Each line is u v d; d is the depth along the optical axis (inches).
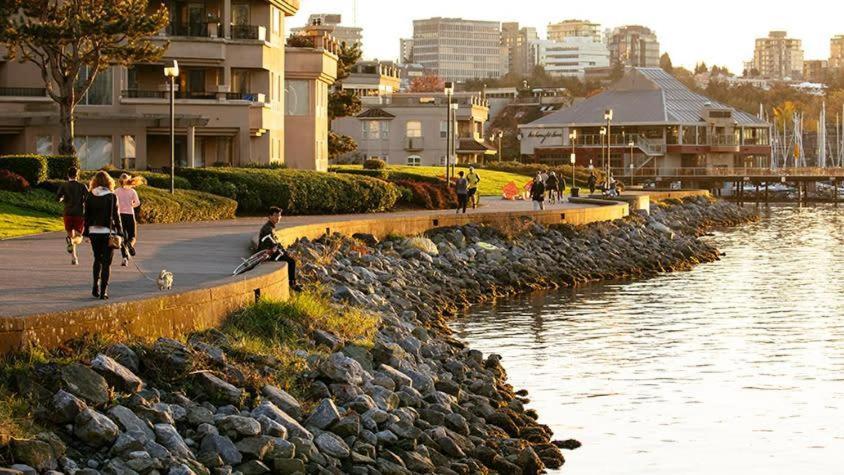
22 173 2063.2
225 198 2273.6
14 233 1729.8
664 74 7573.8
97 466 669.9
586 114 7288.4
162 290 964.0
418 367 1108.5
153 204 2016.5
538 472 922.1
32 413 687.7
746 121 7490.2
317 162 3663.9
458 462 856.9
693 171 6673.2
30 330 748.0
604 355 1469.0
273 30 3309.5
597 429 1088.8
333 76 3750.0
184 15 3166.8
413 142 6289.4
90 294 1000.2
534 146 7416.3
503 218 2586.1
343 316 1208.8
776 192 7317.9
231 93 3125.0
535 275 2255.2
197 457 714.2
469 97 6845.5
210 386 802.8
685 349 1524.4
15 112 2819.9
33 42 2448.3
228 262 1347.2
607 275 2491.4
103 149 2844.5
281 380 888.9
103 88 2960.1
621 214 3284.9
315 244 1771.7
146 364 799.7
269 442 745.0
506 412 1048.2
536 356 1450.5
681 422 1124.5
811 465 987.9
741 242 3595.0
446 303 1862.7
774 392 1267.2
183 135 3048.7
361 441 817.5
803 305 2012.8
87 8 2518.5
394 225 2219.5
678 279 2468.0
